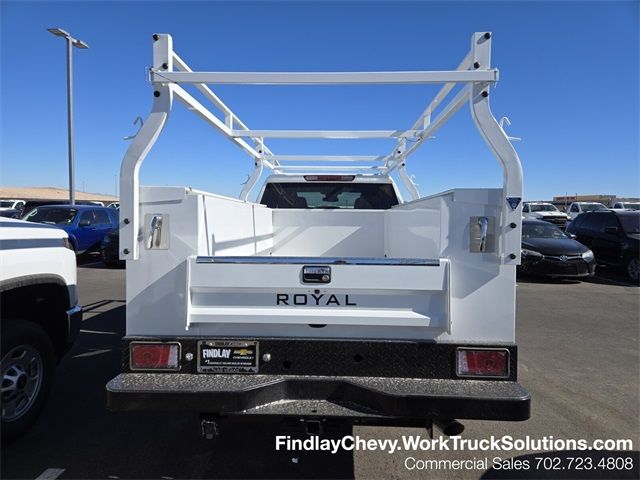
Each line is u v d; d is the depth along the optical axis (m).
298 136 5.04
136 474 2.90
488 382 2.50
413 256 3.41
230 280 2.53
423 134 4.54
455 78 2.51
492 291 2.52
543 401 4.09
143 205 2.55
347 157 6.65
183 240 2.55
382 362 2.54
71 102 19.02
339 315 2.53
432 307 2.54
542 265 10.93
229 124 4.59
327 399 2.53
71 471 2.92
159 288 2.57
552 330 6.65
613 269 12.48
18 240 3.12
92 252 13.70
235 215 3.49
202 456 3.11
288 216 4.92
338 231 4.91
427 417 2.36
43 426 3.51
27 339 3.29
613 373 4.82
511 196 2.45
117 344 5.56
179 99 2.90
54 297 3.65
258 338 2.56
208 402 2.38
